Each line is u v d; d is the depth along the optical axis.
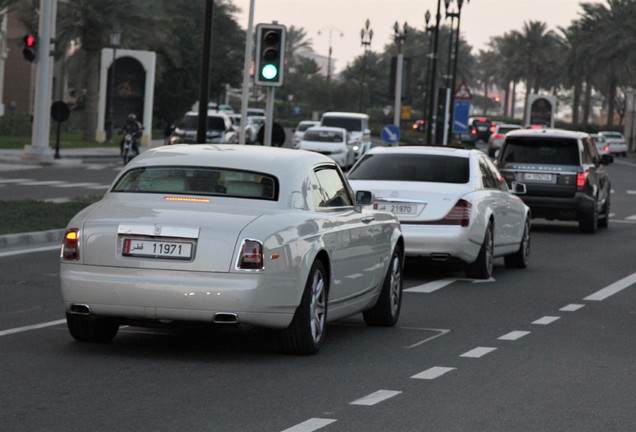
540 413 16.88
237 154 22.12
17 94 194.38
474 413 16.73
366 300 24.22
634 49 191.12
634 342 24.06
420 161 35.28
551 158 53.12
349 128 113.19
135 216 20.31
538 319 27.27
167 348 21.78
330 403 17.20
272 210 20.88
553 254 44.00
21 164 89.06
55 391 17.53
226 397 17.42
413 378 19.41
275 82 49.81
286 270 20.23
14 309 26.22
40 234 41.19
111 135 134.88
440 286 33.41
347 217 23.12
